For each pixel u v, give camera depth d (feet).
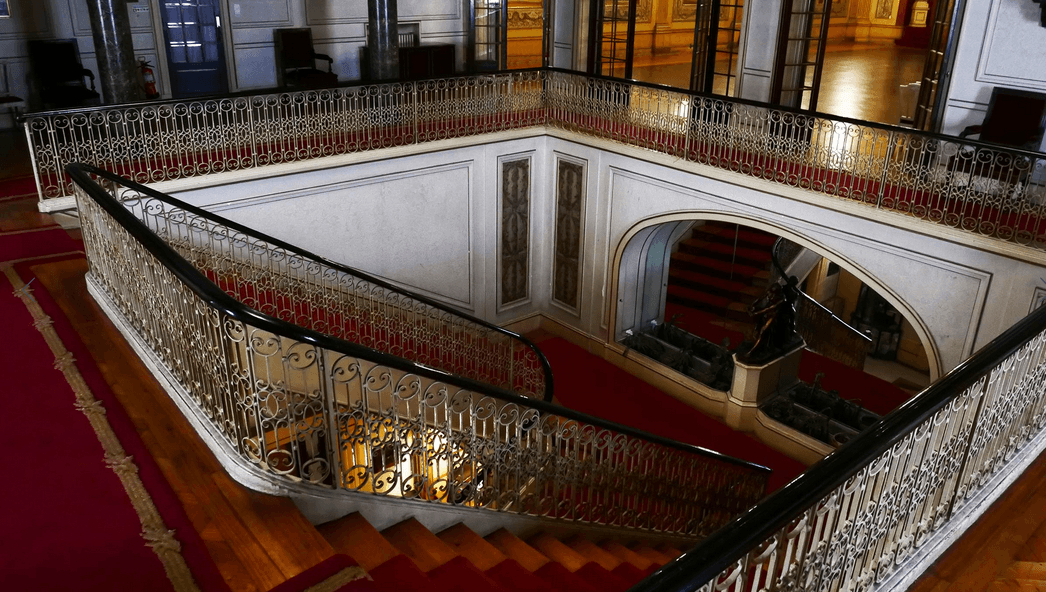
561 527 15.64
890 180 26.81
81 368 13.83
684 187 31.32
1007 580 9.84
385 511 11.77
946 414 9.00
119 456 11.33
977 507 10.99
